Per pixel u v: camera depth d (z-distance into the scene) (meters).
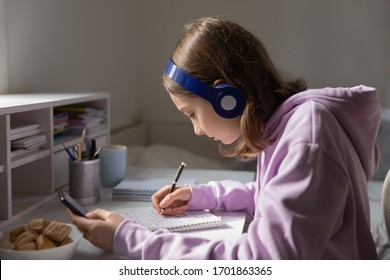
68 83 1.93
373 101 0.82
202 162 2.47
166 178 1.43
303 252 0.67
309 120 0.75
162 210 1.00
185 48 0.86
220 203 1.07
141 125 2.82
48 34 1.72
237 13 2.81
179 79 0.85
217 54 0.83
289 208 0.68
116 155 1.30
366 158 0.84
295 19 2.77
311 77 2.79
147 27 2.91
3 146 0.96
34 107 1.07
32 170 1.18
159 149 2.44
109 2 2.41
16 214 1.01
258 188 0.99
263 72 0.86
